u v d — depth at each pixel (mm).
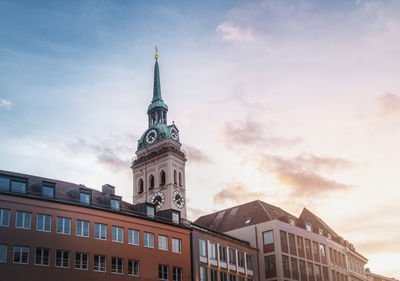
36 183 54562
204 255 67500
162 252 61094
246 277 75688
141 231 59688
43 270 49875
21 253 49219
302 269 82750
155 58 142875
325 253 91312
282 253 79062
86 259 53438
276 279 77500
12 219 49656
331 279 90250
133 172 127875
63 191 58250
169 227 63281
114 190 66000
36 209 51500
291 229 83750
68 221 53438
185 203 121250
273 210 91375
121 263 56344
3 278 47344
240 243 76750
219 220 91875
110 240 56125
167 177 119688
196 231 66875
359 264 109750
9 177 51594
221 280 69562
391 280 131500
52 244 51312
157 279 59312
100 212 56312
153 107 134000
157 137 126312
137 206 63500
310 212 104562
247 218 87188
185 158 126875
